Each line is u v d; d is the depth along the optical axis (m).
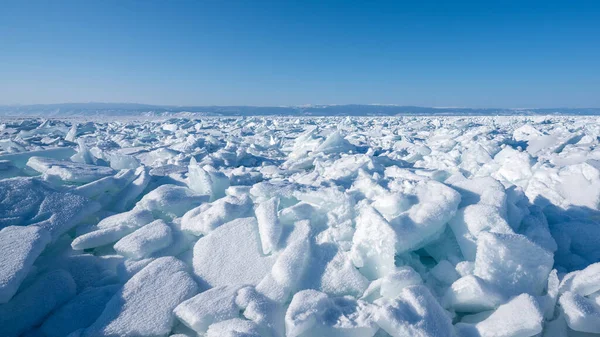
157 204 3.36
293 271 2.27
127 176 4.05
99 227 3.01
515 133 13.19
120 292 2.19
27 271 2.12
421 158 8.91
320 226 2.87
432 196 2.82
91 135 17.36
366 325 1.87
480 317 2.10
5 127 18.62
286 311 2.11
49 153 6.39
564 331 1.98
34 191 2.91
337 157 8.41
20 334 2.02
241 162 8.54
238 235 2.71
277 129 23.36
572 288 2.10
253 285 2.32
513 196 3.01
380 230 2.34
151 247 2.65
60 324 2.07
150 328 1.98
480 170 5.91
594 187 3.98
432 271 2.42
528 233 2.67
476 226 2.48
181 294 2.21
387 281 2.05
